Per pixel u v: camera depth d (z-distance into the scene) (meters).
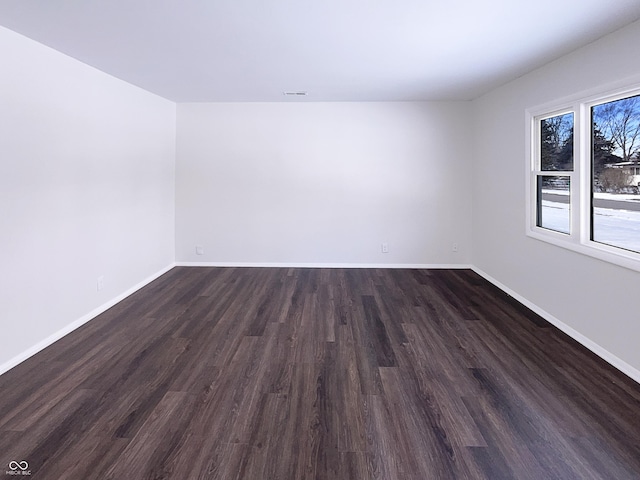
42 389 2.64
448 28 2.89
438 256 6.18
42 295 3.28
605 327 3.06
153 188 5.46
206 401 2.51
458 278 5.57
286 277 5.63
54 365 2.98
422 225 6.13
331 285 5.23
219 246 6.27
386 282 5.38
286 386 2.70
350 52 3.48
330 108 6.01
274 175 6.13
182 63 3.84
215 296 4.74
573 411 2.40
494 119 5.14
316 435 2.19
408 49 3.38
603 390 2.63
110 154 4.32
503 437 2.17
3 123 2.87
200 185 6.18
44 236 3.30
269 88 5.01
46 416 2.34
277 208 6.18
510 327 3.76
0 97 2.83
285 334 3.60
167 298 4.66
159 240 5.70
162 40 3.17
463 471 1.92
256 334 3.60
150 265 5.41
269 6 2.54
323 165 6.09
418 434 2.20
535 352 3.22
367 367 2.98
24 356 3.07
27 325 3.11
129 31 2.96
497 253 5.14
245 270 6.04
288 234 6.21
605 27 2.85
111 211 4.36
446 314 4.12
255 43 3.24
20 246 3.04
